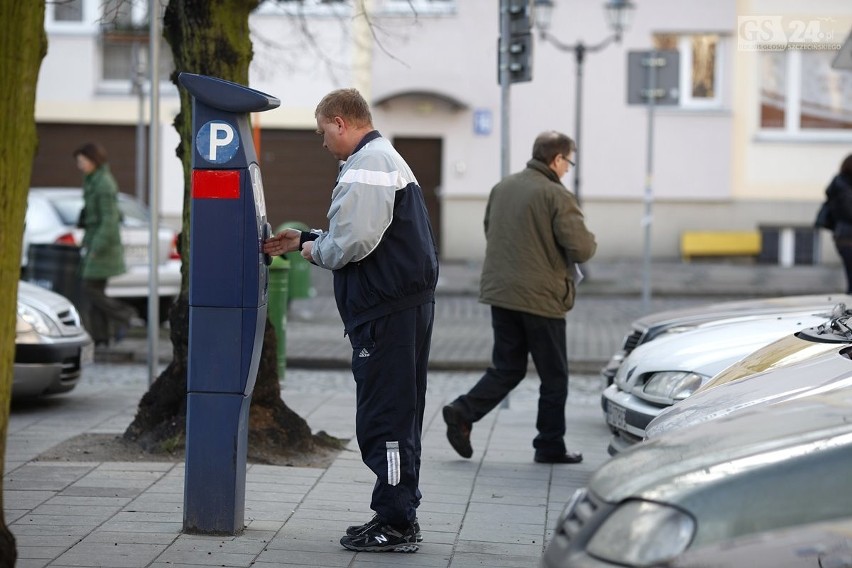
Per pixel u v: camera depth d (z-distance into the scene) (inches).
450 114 1683.1
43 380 613.9
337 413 611.2
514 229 492.7
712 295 1352.1
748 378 326.3
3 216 270.7
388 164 347.9
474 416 499.5
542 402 501.4
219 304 361.1
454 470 487.8
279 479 451.8
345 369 844.6
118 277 970.1
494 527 397.4
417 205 354.3
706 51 1694.1
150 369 644.7
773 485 209.2
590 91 1681.8
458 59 1680.6
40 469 458.6
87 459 477.7
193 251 359.6
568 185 1696.6
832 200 924.0
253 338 362.6
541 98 1688.0
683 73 1699.1
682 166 1695.4
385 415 355.3
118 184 1717.5
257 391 490.3
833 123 1700.3
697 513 206.8
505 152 637.3
